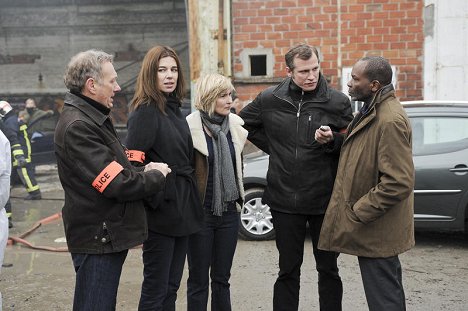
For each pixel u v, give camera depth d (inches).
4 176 140.6
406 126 123.5
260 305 185.0
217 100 145.6
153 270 133.2
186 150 136.7
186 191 135.8
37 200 395.5
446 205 246.4
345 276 214.1
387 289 128.0
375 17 339.3
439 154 249.0
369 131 126.9
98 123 111.7
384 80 127.0
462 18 331.9
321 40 343.0
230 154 147.0
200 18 347.3
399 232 127.3
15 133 383.2
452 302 187.0
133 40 705.6
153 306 133.3
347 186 129.2
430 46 335.6
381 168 122.6
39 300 192.4
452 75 335.6
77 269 114.9
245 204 268.7
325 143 141.4
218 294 149.9
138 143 129.5
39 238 287.1
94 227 110.5
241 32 346.6
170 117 135.4
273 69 346.3
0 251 142.6
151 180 112.8
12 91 725.9
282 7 342.3
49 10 710.5
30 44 719.1
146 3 697.6
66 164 110.3
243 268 226.1
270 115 149.0
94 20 708.0
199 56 350.3
